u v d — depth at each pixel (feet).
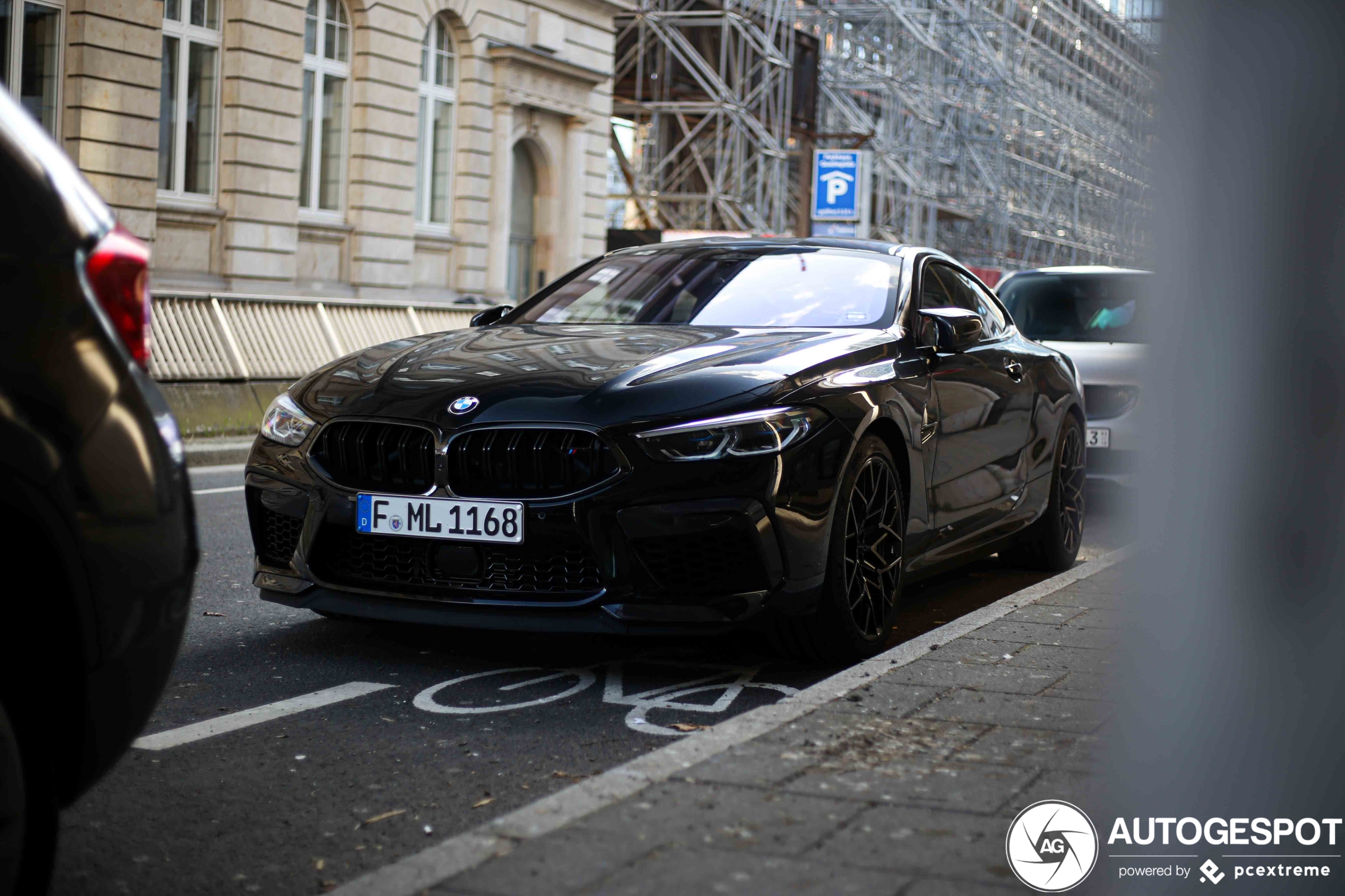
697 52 131.34
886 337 16.70
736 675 14.97
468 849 8.14
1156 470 5.83
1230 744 6.15
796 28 140.15
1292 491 5.61
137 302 7.84
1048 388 21.17
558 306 18.66
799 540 13.91
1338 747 5.96
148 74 64.03
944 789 9.23
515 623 13.62
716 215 127.95
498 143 87.56
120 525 7.47
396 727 12.71
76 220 7.61
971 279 20.70
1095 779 9.43
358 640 16.29
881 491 15.48
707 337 16.01
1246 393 5.53
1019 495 19.95
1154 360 5.65
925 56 153.07
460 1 83.92
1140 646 6.47
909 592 20.20
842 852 8.09
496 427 13.76
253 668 14.85
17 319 7.26
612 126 127.75
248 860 9.31
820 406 14.43
